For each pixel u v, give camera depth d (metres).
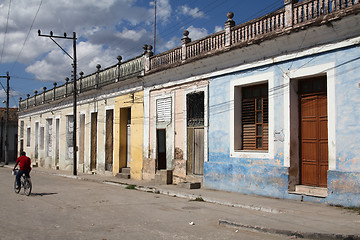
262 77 11.83
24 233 7.05
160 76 17.16
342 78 9.49
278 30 11.10
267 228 7.11
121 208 10.17
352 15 8.98
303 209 9.15
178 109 15.99
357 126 9.12
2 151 46.97
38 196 12.76
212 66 13.98
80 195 13.12
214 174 13.58
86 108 25.81
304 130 10.95
